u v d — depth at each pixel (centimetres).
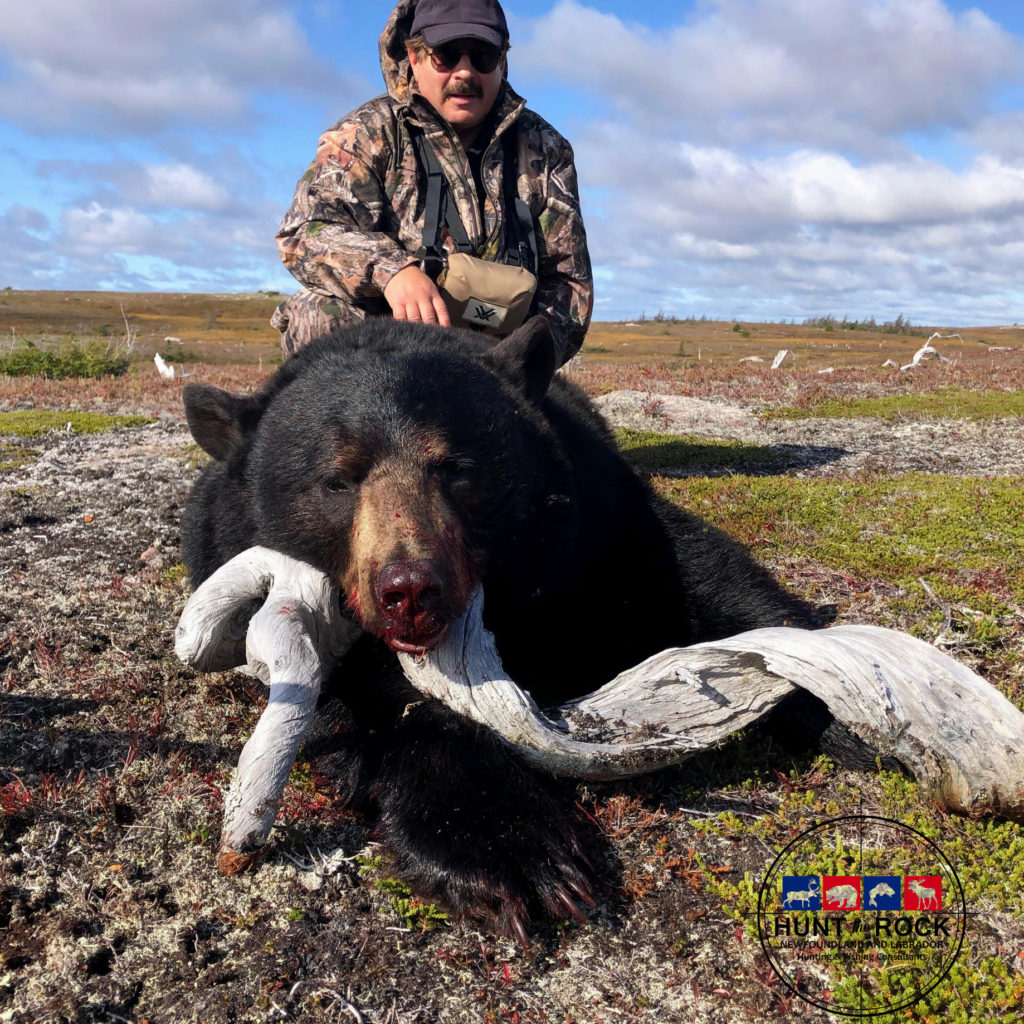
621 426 1033
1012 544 538
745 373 1653
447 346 356
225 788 294
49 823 282
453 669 274
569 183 550
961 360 2128
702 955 231
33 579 498
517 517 312
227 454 345
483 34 473
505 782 262
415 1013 215
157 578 495
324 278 493
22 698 363
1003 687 359
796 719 319
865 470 801
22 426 994
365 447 289
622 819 283
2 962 230
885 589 470
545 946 236
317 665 267
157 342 5325
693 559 399
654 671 285
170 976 226
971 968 219
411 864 253
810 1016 212
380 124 511
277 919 245
